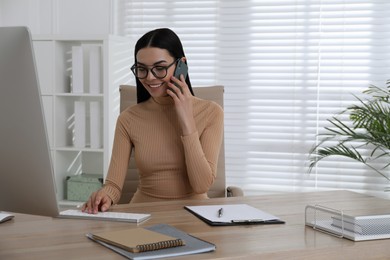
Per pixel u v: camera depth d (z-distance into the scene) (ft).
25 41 4.11
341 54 12.09
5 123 4.32
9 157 4.42
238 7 12.41
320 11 12.11
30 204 4.62
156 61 6.91
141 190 7.56
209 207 6.21
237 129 12.57
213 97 8.84
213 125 7.51
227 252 4.46
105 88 11.11
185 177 7.37
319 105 12.23
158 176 7.36
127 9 12.73
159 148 7.32
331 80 12.16
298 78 12.28
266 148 12.47
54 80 11.43
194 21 12.61
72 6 12.75
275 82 12.40
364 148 12.07
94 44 11.64
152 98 7.57
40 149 4.34
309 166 11.92
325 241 4.85
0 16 12.89
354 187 12.18
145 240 4.55
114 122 11.48
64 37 11.27
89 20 12.71
